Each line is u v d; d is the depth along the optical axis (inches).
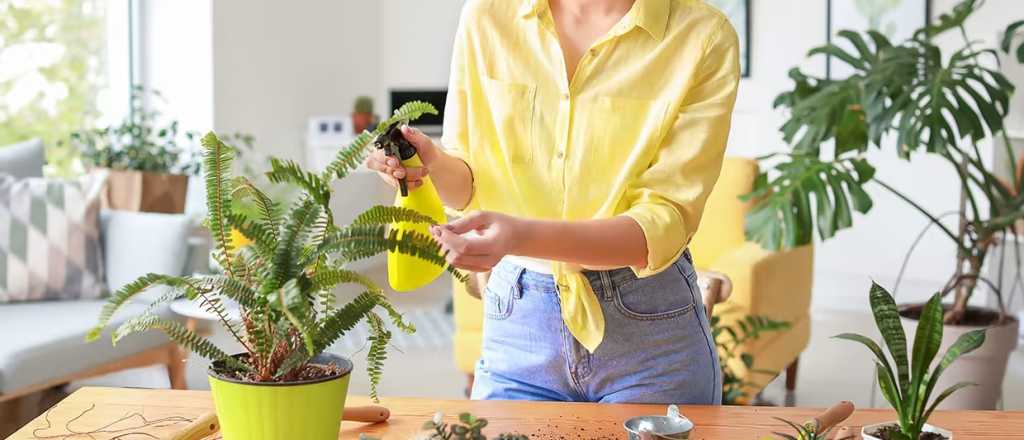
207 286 45.1
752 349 140.3
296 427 45.6
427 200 55.9
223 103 232.4
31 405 148.7
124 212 153.3
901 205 249.4
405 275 54.1
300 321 42.2
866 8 248.5
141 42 227.8
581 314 62.4
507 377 66.4
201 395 62.0
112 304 43.2
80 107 209.8
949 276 242.4
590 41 62.7
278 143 258.2
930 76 136.3
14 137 195.2
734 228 159.6
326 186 44.4
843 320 220.8
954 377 138.9
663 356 63.2
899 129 131.6
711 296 82.1
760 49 265.7
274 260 43.6
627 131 62.0
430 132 291.0
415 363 180.7
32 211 144.5
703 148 60.4
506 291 65.0
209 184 44.8
